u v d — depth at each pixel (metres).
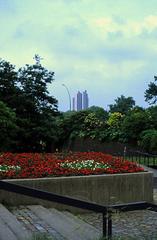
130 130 29.42
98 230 8.02
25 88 29.14
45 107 29.48
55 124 30.42
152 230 8.47
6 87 28.67
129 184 10.96
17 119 27.22
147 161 21.28
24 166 11.20
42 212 9.15
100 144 32.72
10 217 8.26
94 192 10.53
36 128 28.73
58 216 9.01
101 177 10.62
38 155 13.65
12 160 12.12
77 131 35.81
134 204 6.10
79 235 7.33
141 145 26.98
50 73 29.88
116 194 10.77
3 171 10.36
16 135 27.20
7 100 28.55
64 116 38.28
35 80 29.28
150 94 36.62
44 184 10.05
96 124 34.91
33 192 5.27
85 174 10.70
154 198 11.96
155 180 14.52
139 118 29.23
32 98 29.02
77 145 35.69
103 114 38.91
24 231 7.29
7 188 5.08
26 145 29.11
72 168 11.06
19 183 9.83
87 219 9.51
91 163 12.06
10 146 26.94
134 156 24.95
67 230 7.70
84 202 5.65
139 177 11.10
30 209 9.43
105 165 11.80
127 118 29.88
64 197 5.51
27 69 29.45
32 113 29.23
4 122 24.44
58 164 11.66
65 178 10.24
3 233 6.82
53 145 32.53
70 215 9.55
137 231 8.35
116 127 32.03
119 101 51.50
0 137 25.05
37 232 7.29
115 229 8.48
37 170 10.55
